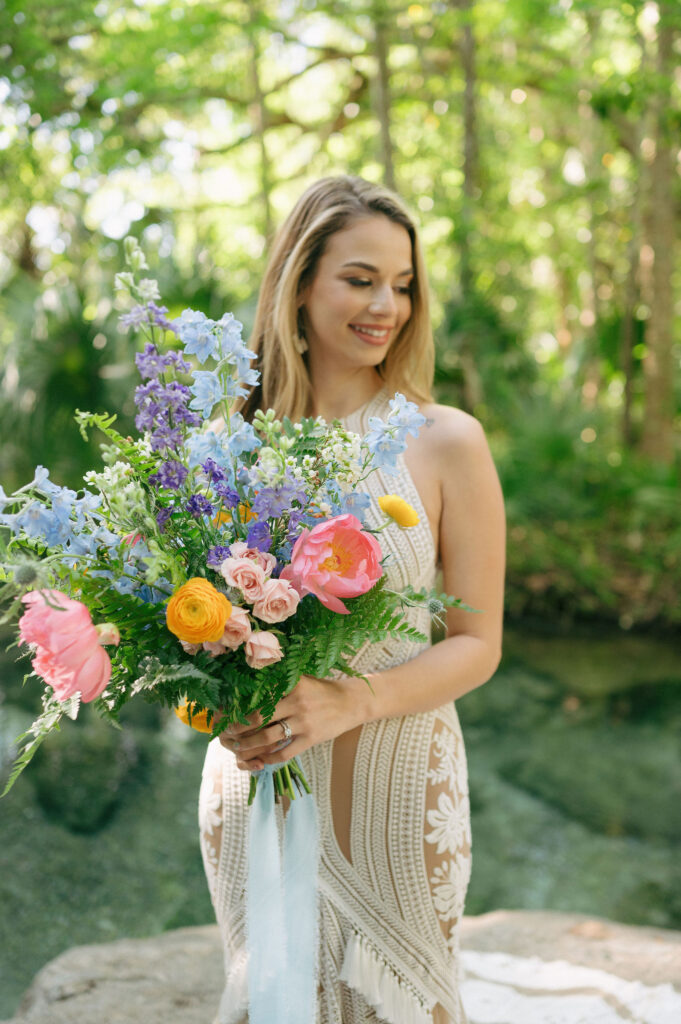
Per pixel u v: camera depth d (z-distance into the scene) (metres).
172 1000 2.33
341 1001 1.52
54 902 3.81
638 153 10.38
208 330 1.21
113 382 7.26
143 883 3.90
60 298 7.40
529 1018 2.18
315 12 9.45
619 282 12.94
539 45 10.49
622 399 10.93
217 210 13.16
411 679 1.48
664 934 2.70
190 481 1.20
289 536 1.22
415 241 1.69
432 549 1.58
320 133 12.12
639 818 4.50
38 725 1.16
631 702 6.04
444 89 11.21
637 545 8.20
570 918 2.83
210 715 1.29
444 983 1.54
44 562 1.11
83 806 4.57
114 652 1.21
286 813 1.54
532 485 8.40
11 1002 3.17
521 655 7.10
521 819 4.54
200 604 1.09
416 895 1.52
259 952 1.43
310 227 1.66
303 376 1.74
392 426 1.23
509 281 10.51
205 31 8.47
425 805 1.53
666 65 8.55
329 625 1.21
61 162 9.94
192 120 11.45
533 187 13.29
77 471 7.33
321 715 1.34
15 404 7.31
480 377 9.38
